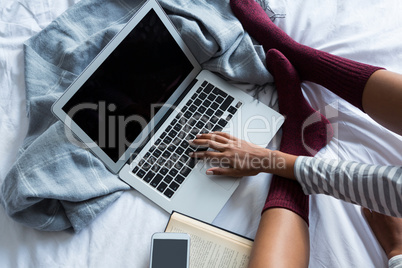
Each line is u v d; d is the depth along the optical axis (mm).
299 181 703
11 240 705
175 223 681
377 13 831
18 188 671
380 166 634
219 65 803
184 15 832
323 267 678
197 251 667
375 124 762
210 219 707
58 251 696
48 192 677
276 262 610
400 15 822
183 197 722
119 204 735
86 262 693
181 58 792
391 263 655
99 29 863
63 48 817
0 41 839
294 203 697
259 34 866
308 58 801
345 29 833
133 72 728
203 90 806
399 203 604
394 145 747
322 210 715
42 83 800
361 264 671
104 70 694
